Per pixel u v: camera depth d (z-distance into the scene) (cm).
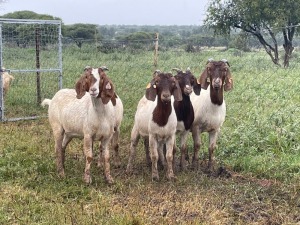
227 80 293
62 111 279
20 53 719
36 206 237
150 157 314
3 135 378
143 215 226
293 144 340
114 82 646
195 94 302
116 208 237
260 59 930
